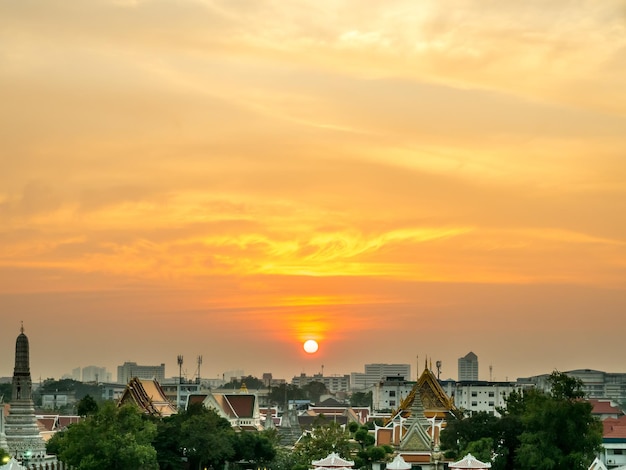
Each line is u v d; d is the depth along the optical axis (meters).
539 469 194.62
